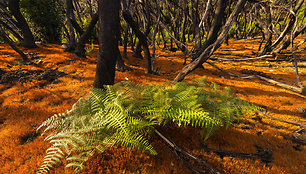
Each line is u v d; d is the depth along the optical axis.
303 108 5.09
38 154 2.78
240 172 2.53
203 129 3.14
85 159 2.25
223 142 3.27
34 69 7.14
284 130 3.96
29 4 11.08
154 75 8.09
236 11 5.10
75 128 2.72
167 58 13.04
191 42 20.86
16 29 10.34
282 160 2.88
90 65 8.41
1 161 2.58
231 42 22.50
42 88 5.64
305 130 3.83
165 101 2.96
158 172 2.46
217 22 7.61
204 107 3.48
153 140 3.08
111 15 3.91
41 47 10.77
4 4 11.09
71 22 10.40
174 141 3.11
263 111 4.88
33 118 3.79
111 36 4.07
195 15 9.76
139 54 12.53
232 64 12.10
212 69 10.30
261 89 6.99
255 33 24.88
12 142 2.97
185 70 5.93
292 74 9.47
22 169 2.41
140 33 7.12
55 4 12.22
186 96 3.30
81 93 5.34
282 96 6.29
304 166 2.82
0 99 4.68
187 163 2.55
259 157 2.89
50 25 12.70
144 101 3.28
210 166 2.43
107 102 3.14
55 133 2.66
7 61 7.69
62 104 4.57
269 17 12.86
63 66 7.85
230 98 3.52
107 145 2.55
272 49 13.48
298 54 13.48
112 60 4.34
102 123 2.67
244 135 3.55
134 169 2.50
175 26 16.44
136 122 2.64
